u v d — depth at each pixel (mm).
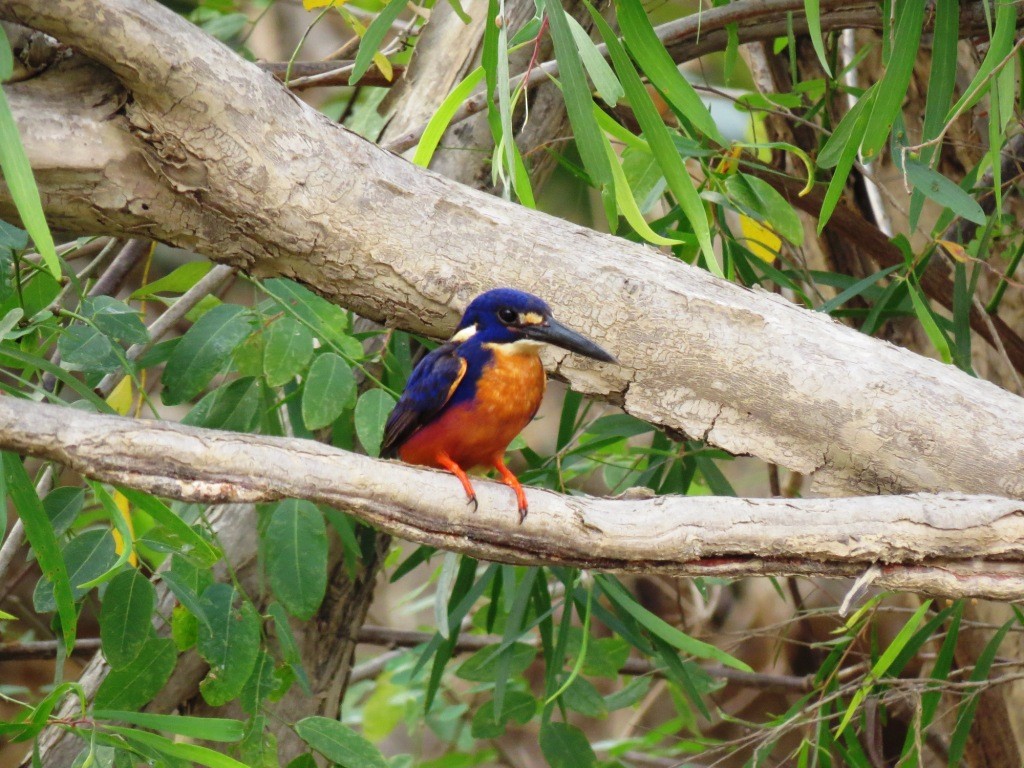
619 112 9875
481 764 15258
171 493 5410
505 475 7180
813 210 10211
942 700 11414
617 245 7133
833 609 10070
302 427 8992
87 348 7098
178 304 8938
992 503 6062
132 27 5750
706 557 6145
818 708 8836
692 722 11508
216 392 8203
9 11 5602
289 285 8031
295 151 6445
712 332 6930
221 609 7184
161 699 8945
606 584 8148
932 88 6984
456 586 9172
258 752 7168
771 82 11305
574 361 7227
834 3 8930
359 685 14461
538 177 10344
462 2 9805
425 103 9703
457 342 7188
